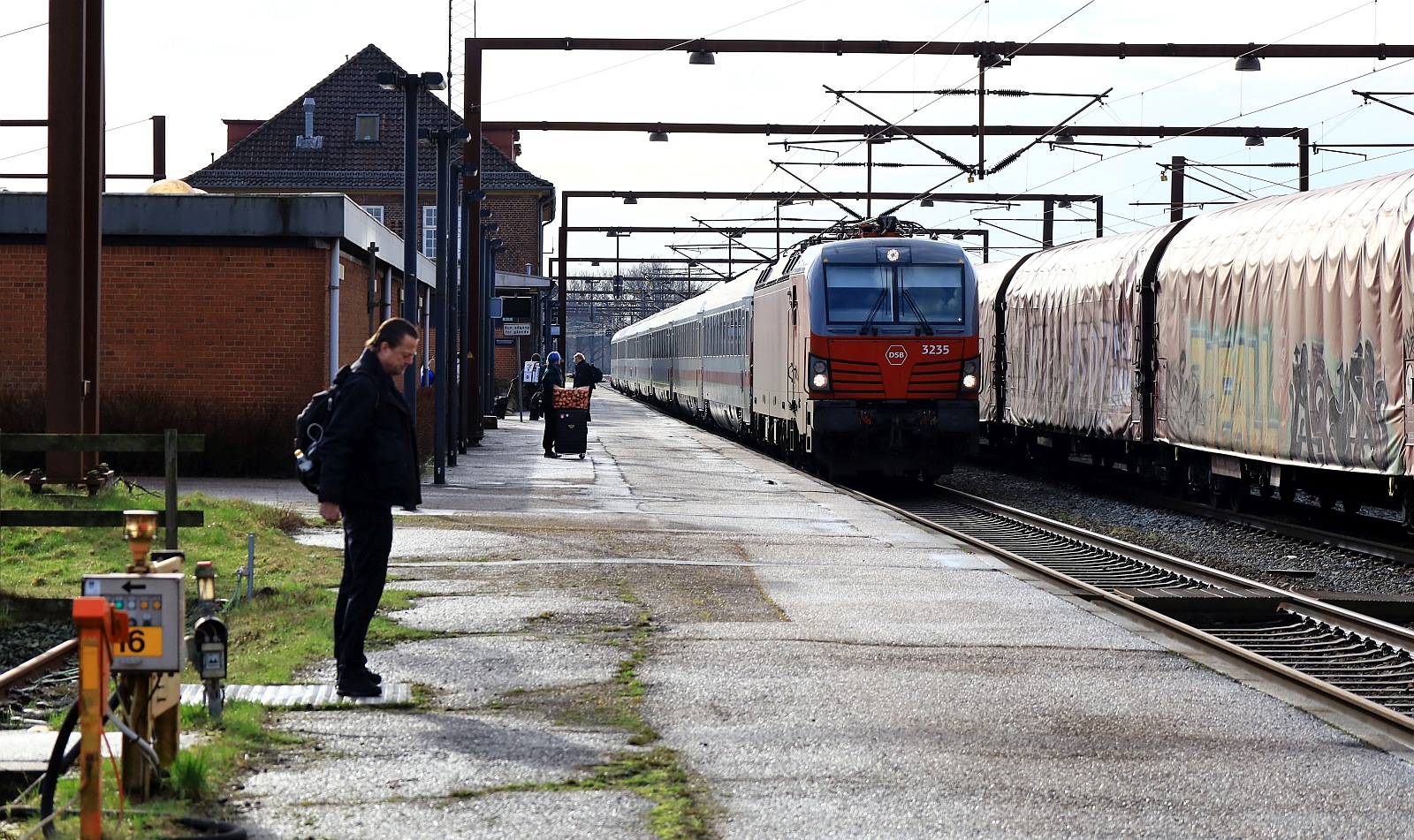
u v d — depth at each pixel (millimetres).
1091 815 7559
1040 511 28688
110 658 6820
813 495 27422
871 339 30875
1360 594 17406
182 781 7414
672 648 11930
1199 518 26266
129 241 27969
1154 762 8625
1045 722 9609
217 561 16047
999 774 8320
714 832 7160
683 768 8305
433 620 12992
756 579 15945
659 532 20359
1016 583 15984
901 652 11930
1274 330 23125
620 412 69938
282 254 28078
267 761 8258
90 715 6516
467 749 8633
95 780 6500
